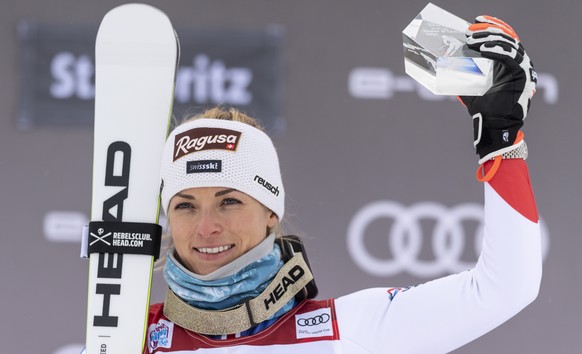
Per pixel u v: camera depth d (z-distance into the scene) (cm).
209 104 2044
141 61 1071
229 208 895
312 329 888
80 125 2061
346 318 891
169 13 2062
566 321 2027
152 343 916
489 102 841
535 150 2069
